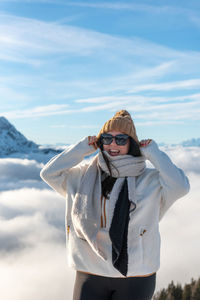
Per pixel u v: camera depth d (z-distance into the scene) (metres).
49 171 2.03
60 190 2.10
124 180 1.88
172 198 1.88
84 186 1.92
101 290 1.84
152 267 1.86
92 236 1.79
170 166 1.85
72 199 1.97
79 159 2.04
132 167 1.88
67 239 2.01
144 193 1.89
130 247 1.81
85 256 1.86
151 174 1.95
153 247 1.87
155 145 1.91
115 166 1.89
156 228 1.90
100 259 1.83
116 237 1.74
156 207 1.90
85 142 2.04
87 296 1.84
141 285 1.80
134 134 1.97
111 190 1.88
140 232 1.84
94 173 1.96
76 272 1.95
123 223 1.77
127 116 2.01
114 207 1.82
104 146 1.99
